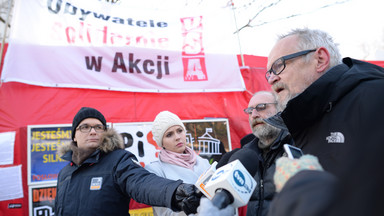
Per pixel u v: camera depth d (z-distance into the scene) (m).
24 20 3.72
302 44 1.31
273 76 1.38
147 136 4.07
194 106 4.36
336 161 1.03
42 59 3.75
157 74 4.21
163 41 4.32
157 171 2.44
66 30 3.89
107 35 4.09
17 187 3.50
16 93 3.69
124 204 2.03
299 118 1.23
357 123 0.98
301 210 0.43
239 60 4.84
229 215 0.90
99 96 3.98
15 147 3.57
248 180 1.11
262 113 2.51
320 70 1.29
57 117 3.78
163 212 2.26
